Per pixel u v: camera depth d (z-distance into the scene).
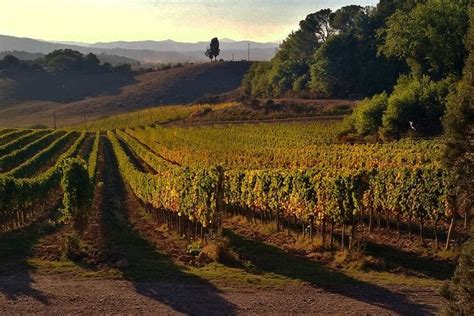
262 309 14.37
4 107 188.00
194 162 52.28
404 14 69.62
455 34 63.22
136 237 25.77
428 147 43.81
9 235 25.03
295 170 27.91
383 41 106.12
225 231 26.86
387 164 40.19
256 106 108.62
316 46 139.00
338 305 14.83
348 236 25.12
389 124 60.06
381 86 103.75
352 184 22.05
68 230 26.31
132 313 13.84
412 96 60.47
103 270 17.48
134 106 180.00
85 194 23.69
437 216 22.97
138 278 16.75
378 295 15.82
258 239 25.22
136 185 38.62
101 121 144.62
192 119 115.81
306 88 122.00
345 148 50.56
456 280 10.38
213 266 18.84
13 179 27.75
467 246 10.40
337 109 95.81
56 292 15.21
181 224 27.25
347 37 114.25
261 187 28.36
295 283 16.88
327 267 19.45
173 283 16.36
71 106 184.88
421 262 20.56
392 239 24.58
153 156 59.16
